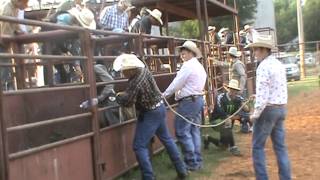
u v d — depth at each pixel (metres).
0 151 4.73
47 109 6.55
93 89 6.42
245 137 11.11
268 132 6.52
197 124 8.07
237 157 9.08
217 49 14.26
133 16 13.50
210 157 9.09
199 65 8.06
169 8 14.55
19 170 5.03
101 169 6.53
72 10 7.73
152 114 6.89
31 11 12.06
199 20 13.26
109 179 6.84
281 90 6.47
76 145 6.06
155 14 10.34
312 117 13.70
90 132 6.39
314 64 35.22
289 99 19.09
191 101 7.93
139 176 7.55
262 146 6.61
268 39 6.43
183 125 8.00
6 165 4.77
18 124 6.09
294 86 25.44
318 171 7.87
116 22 9.65
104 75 6.93
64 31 6.55
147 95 6.78
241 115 11.44
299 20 36.66
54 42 7.63
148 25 10.28
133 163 7.69
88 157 6.33
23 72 7.06
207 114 11.78
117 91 7.90
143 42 8.44
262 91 6.35
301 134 11.20
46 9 12.03
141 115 6.92
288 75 30.77
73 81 8.09
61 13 7.96
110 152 6.93
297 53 39.34
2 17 4.75
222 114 9.41
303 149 9.55
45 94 6.52
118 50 8.52
